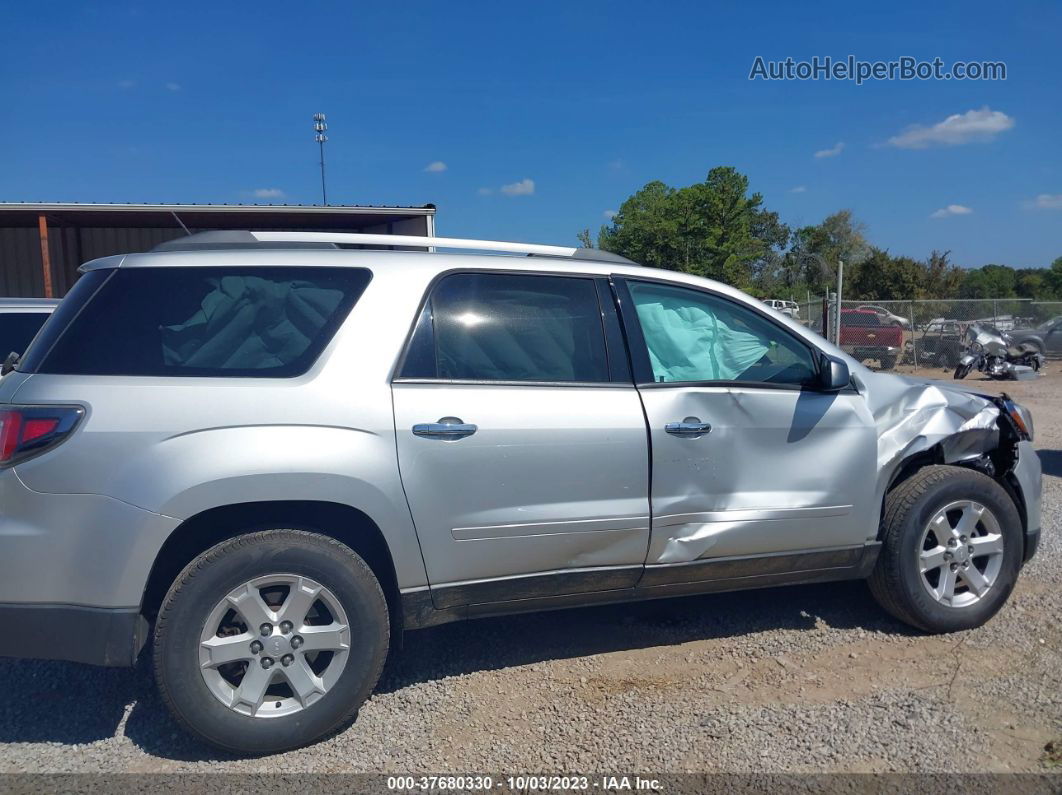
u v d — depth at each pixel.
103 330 3.42
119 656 3.22
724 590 4.17
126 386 3.31
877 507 4.32
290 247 3.97
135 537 3.20
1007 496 4.48
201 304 3.55
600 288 4.05
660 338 4.18
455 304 3.79
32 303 6.97
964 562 4.42
